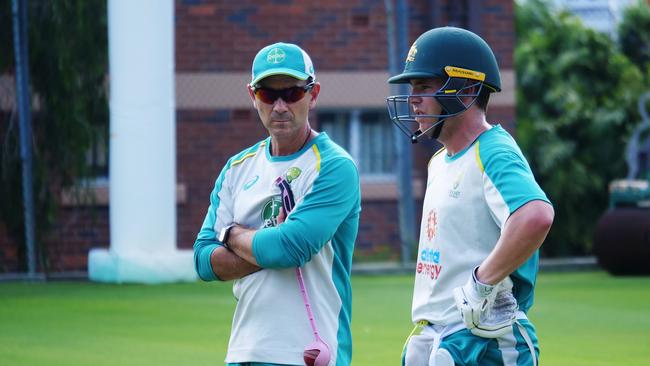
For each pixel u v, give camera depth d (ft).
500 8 183.62
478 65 50.96
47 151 161.38
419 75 50.93
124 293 140.46
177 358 96.17
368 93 184.44
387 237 183.73
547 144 221.05
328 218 53.26
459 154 50.90
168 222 150.82
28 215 155.53
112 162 149.48
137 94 146.82
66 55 157.17
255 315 54.13
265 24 181.88
